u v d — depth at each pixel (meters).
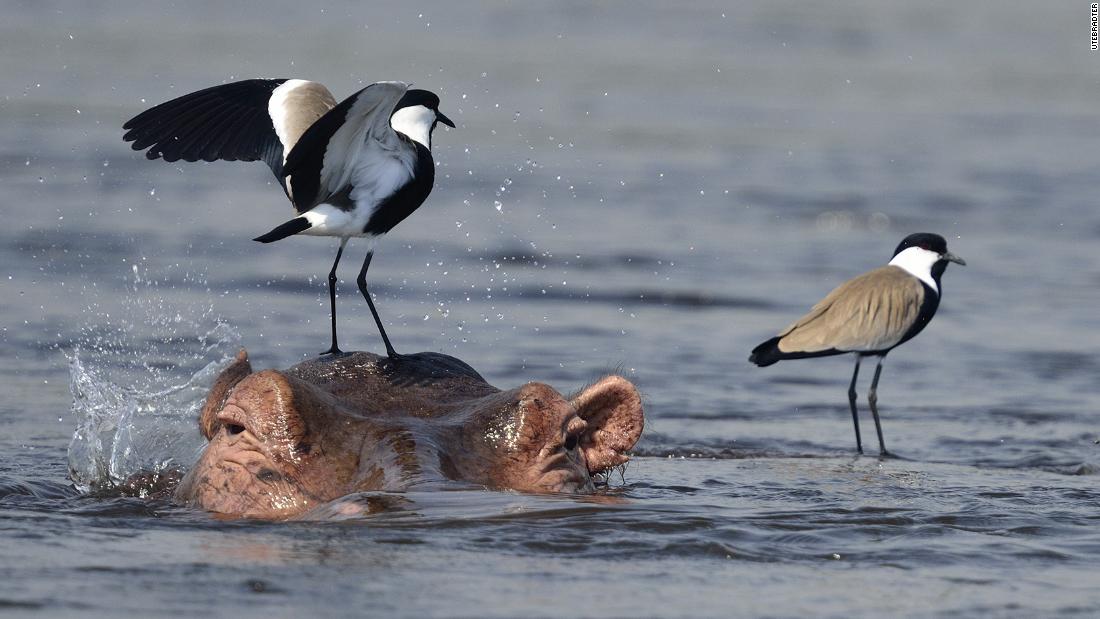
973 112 36.62
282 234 9.30
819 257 21.77
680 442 12.01
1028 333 17.72
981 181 28.48
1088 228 24.38
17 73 32.91
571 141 30.03
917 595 6.31
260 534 6.87
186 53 36.09
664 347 16.19
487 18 46.16
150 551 6.64
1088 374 15.63
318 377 8.42
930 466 11.05
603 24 46.78
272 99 9.77
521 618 5.70
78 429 10.73
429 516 7.02
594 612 5.84
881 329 14.39
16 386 13.03
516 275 19.44
